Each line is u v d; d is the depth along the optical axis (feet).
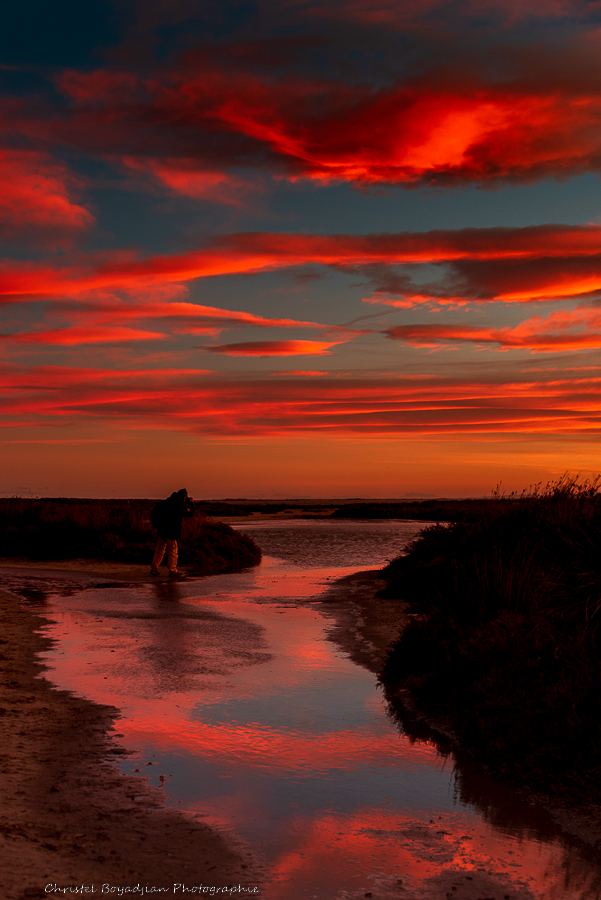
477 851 12.70
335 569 69.26
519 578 29.60
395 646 27.17
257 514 226.38
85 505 88.07
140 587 50.98
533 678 20.83
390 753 17.99
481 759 17.61
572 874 11.89
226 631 33.86
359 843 12.87
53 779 14.99
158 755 16.98
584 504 36.06
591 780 15.44
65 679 23.98
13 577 54.65
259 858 12.06
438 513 211.82
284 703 22.08
